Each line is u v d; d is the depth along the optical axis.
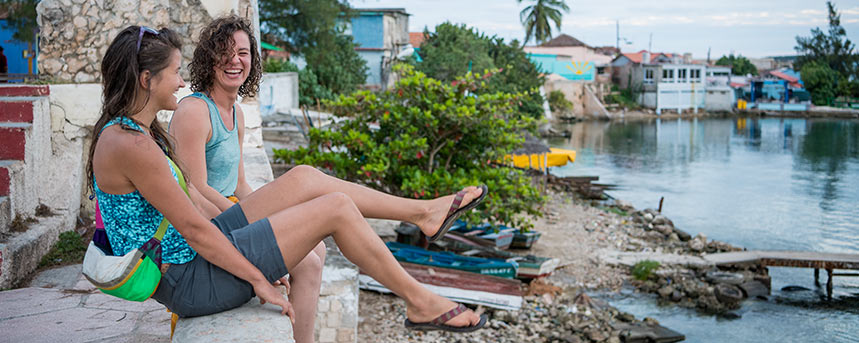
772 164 41.47
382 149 12.72
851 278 17.58
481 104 13.27
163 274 2.51
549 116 71.88
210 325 2.47
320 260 3.11
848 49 99.31
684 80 84.62
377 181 14.37
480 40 50.44
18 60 18.31
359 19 47.00
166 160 2.36
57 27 6.40
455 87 13.59
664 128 67.50
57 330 3.55
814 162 42.31
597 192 27.91
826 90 92.00
